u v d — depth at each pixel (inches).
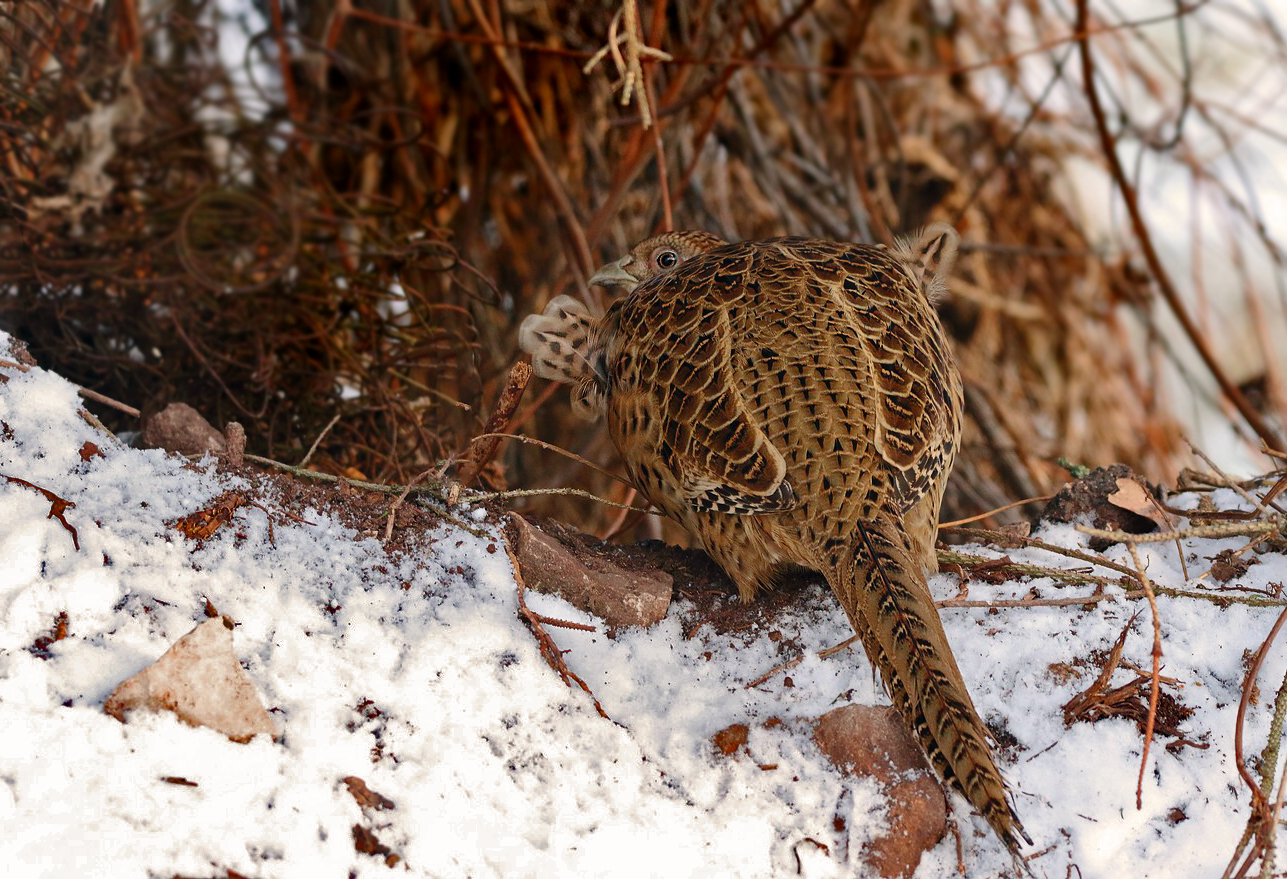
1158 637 209.9
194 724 196.1
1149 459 486.6
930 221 501.4
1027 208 507.2
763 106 493.7
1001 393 490.6
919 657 207.8
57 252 361.1
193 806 185.2
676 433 250.1
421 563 244.7
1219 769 217.5
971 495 456.1
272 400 366.3
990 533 268.1
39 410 244.2
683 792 213.0
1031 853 204.7
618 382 273.3
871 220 460.4
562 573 246.8
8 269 342.3
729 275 274.4
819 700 231.8
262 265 370.9
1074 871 203.0
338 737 203.9
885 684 211.0
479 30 450.3
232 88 446.0
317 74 453.7
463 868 189.8
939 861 203.8
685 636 250.5
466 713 216.4
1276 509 271.6
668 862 198.5
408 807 195.9
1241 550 260.8
